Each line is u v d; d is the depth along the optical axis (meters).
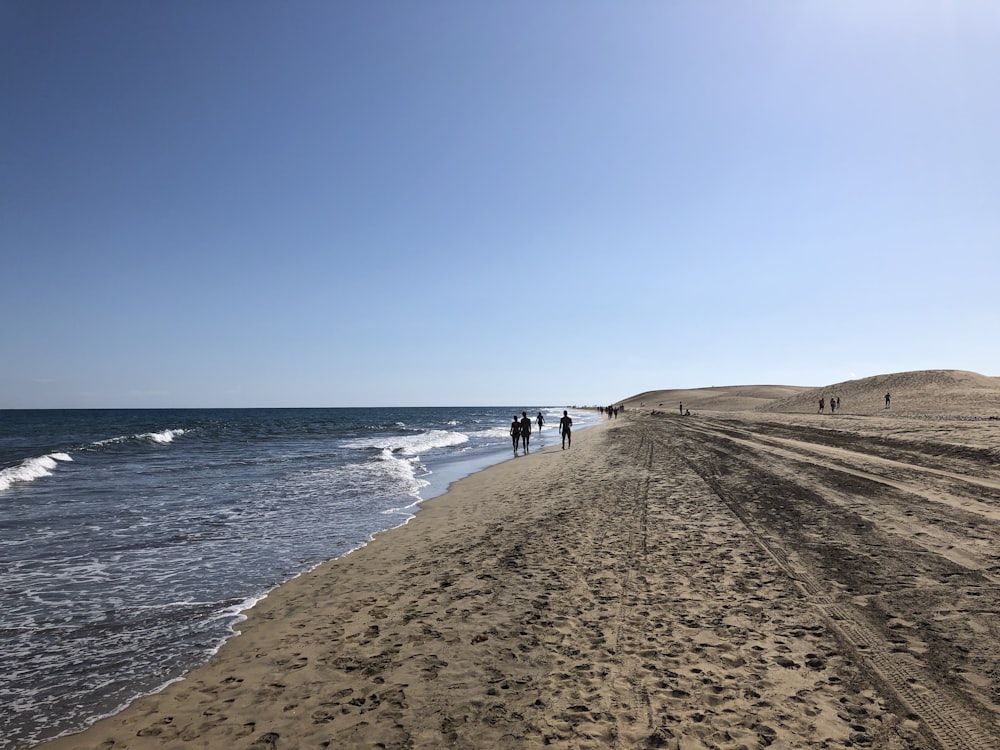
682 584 6.77
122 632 6.41
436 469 23.25
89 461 26.50
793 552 7.82
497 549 9.03
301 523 12.41
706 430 36.06
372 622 6.21
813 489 12.56
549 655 5.06
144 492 16.91
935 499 10.64
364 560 9.08
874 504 10.59
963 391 58.66
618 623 5.70
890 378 72.81
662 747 3.57
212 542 10.70
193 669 5.36
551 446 32.94
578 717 3.99
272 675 5.05
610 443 29.56
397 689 4.59
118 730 4.27
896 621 5.33
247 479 19.94
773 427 34.88
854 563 7.16
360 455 30.14
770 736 3.63
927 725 3.67
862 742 3.53
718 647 5.00
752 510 10.76
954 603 5.70
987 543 7.67
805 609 5.77
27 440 42.56
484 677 4.70
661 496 12.84
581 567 7.73
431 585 7.40
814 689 4.20
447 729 3.93
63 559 9.55
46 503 15.00
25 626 6.63
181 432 46.16
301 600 7.25
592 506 12.11
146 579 8.43
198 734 4.11
